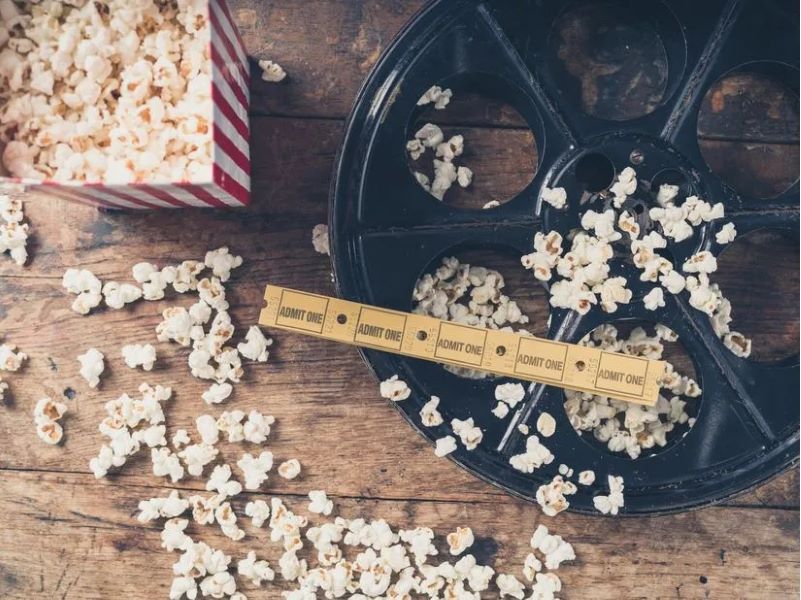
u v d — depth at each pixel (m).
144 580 0.57
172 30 0.49
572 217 0.55
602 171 0.56
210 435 0.56
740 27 0.55
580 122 0.55
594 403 0.57
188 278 0.56
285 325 0.56
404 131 0.54
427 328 0.55
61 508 0.57
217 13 0.47
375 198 0.54
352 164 0.54
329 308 0.55
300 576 0.57
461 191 0.58
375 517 0.57
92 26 0.48
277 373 0.57
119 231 0.57
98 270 0.57
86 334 0.57
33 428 0.57
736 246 0.58
